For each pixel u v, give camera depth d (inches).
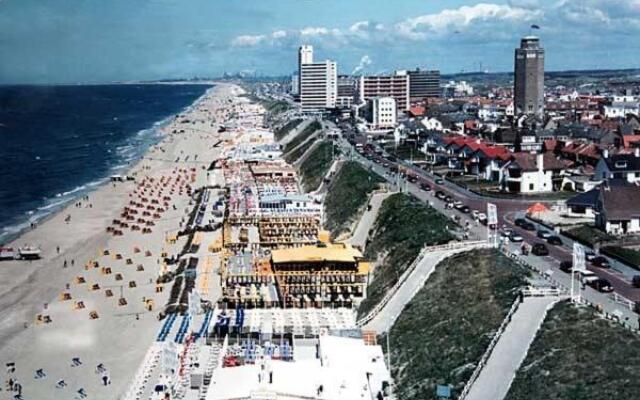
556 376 3437.5
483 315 4274.1
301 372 4084.6
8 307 6259.8
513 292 4389.8
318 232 7741.1
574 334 3713.1
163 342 5123.0
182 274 6830.7
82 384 4734.3
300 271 5930.1
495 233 5792.3
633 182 6948.8
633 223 6038.4
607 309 4072.3
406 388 3927.2
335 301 5689.0
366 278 5915.4
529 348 3762.3
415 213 6722.4
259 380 3937.0
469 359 3897.6
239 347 4820.4
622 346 3486.7
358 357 4306.1
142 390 4468.5
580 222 6496.1
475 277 4842.5
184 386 4382.4
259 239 7652.6
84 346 5364.2
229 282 6097.4
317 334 4936.0
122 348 5290.4
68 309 6176.2
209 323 5255.9
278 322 5172.2
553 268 4963.1
